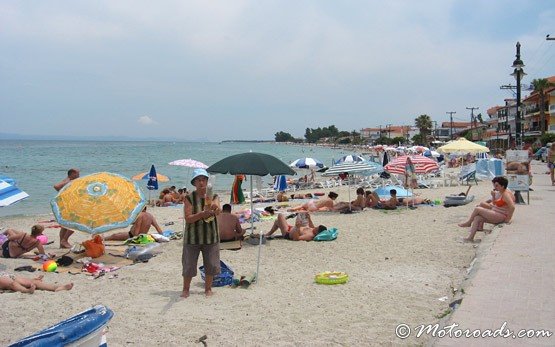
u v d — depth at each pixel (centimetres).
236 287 811
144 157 8381
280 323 625
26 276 907
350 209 1731
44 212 2273
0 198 945
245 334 587
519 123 2534
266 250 1118
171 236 1323
